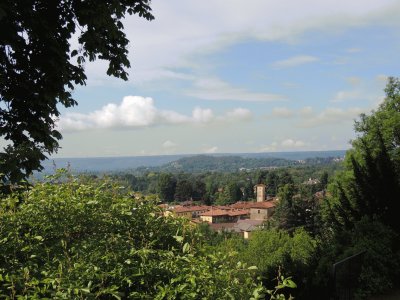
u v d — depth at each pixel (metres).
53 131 9.17
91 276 3.21
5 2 7.55
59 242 3.92
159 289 3.25
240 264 3.57
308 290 8.12
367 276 9.98
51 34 8.49
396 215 13.00
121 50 10.03
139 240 4.27
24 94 8.61
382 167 13.50
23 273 3.20
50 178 4.95
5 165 6.72
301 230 35.78
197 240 4.27
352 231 12.22
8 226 3.97
